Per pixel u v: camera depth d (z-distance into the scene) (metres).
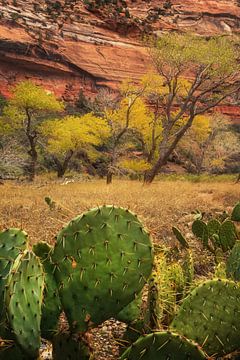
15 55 69.62
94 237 2.30
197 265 5.19
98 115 45.53
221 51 21.70
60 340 2.27
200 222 4.77
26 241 2.33
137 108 29.86
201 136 39.97
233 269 3.58
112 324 3.66
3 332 2.15
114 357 3.15
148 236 2.34
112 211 2.32
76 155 41.66
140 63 78.00
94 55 75.75
